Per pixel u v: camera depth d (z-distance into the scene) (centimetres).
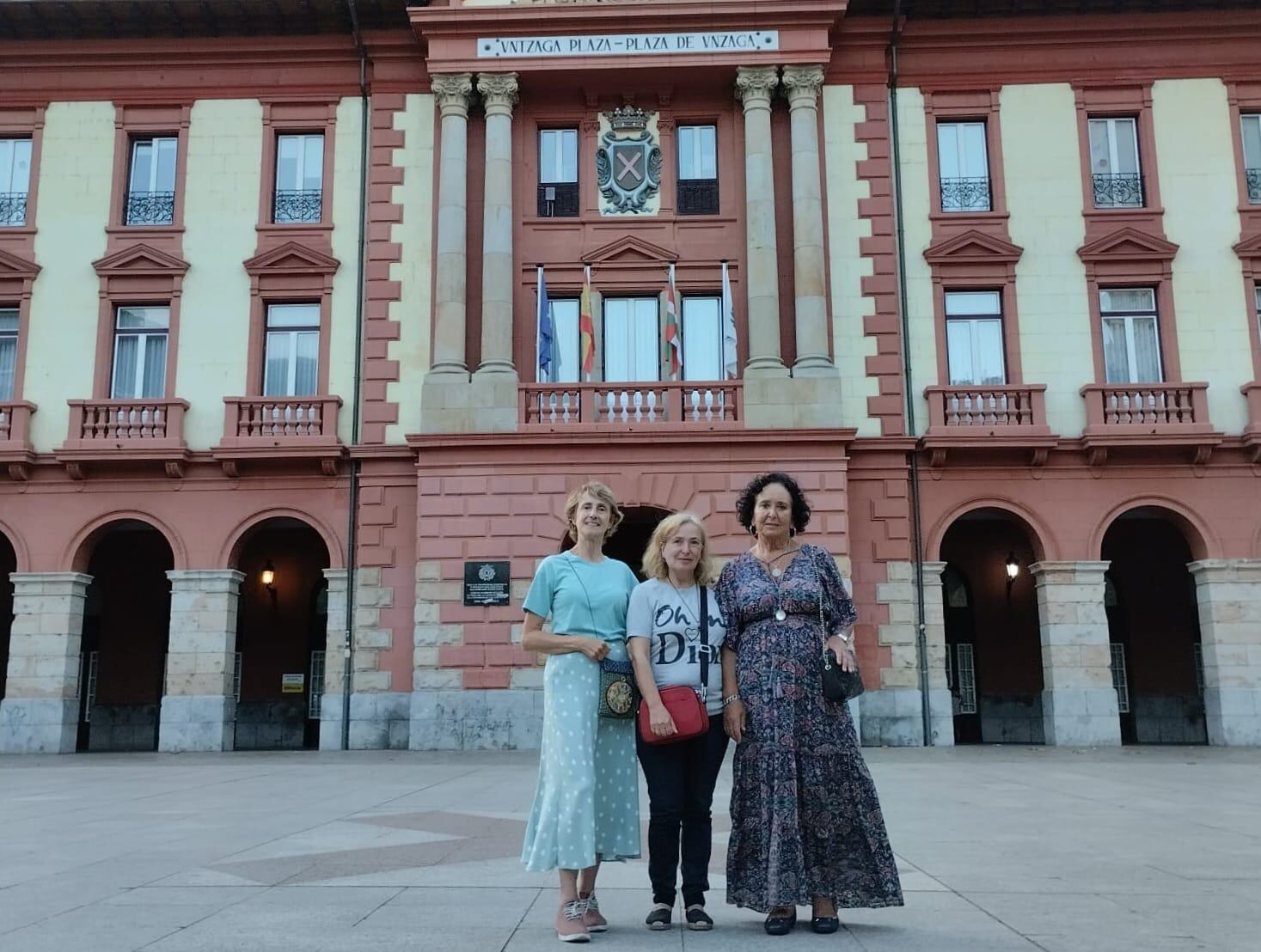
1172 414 2181
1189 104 2314
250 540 2423
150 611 2573
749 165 2236
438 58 2262
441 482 2106
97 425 2212
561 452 2103
